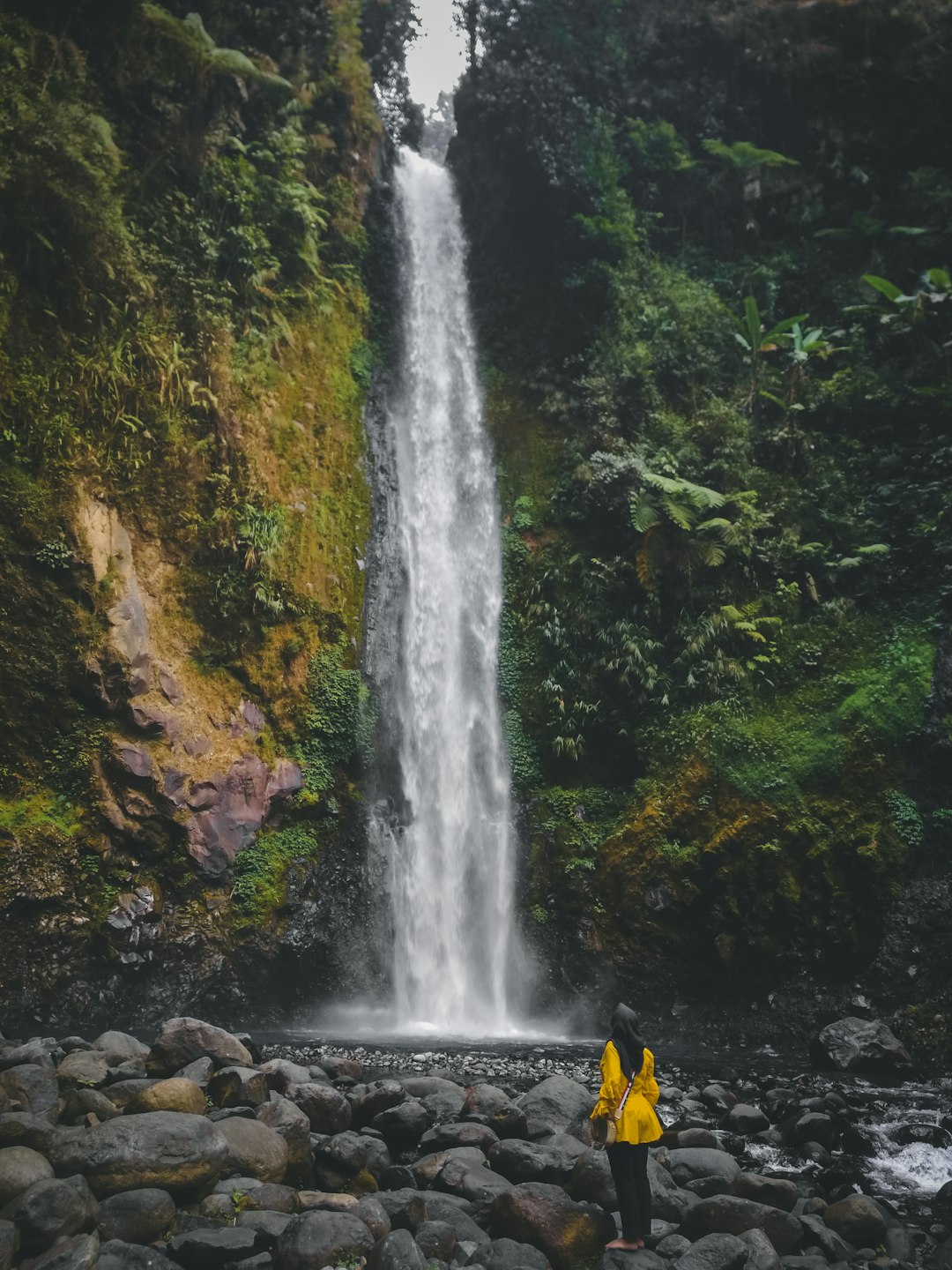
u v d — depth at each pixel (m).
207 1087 8.34
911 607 20.59
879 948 17.53
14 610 16.11
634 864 19.30
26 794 15.72
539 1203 6.94
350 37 27.47
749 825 18.55
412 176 28.89
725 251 27.56
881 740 18.83
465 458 25.31
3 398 16.75
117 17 21.06
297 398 22.16
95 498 17.44
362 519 22.55
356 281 25.64
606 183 26.52
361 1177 7.66
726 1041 17.70
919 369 23.56
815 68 27.59
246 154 23.17
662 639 21.39
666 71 28.78
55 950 15.25
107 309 18.72
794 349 24.34
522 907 20.30
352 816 19.70
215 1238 6.18
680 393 24.58
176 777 16.91
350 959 18.56
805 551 21.55
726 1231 7.16
